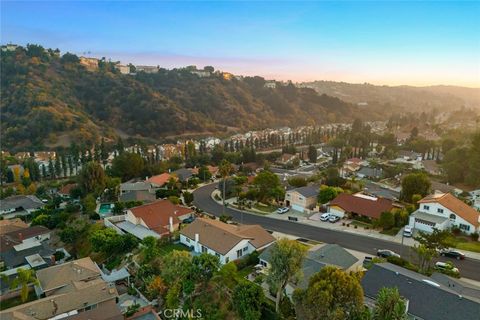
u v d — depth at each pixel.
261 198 82.88
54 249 62.81
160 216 67.44
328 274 32.69
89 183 88.00
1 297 47.06
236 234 54.66
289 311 36.72
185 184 101.50
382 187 98.38
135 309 41.03
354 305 31.27
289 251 37.75
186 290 40.72
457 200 65.69
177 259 43.09
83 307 41.06
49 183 117.31
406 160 142.50
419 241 50.19
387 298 31.00
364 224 66.94
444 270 45.69
